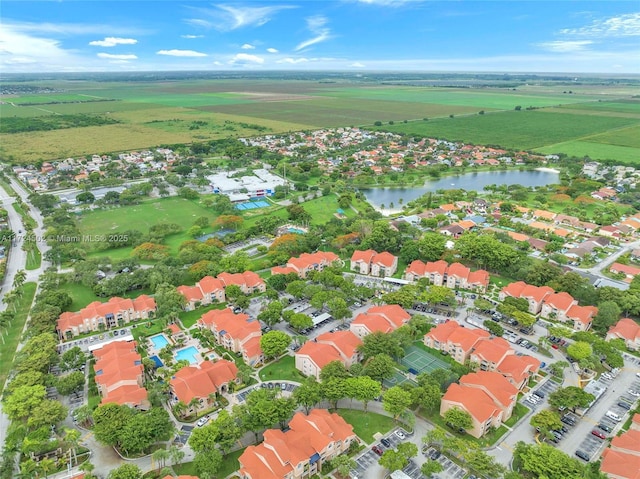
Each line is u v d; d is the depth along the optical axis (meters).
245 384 163.88
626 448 129.00
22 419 144.00
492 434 141.38
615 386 164.25
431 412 151.88
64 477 123.88
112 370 159.38
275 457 122.25
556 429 140.75
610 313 195.12
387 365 161.00
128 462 131.38
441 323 199.50
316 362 164.00
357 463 130.12
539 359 179.38
